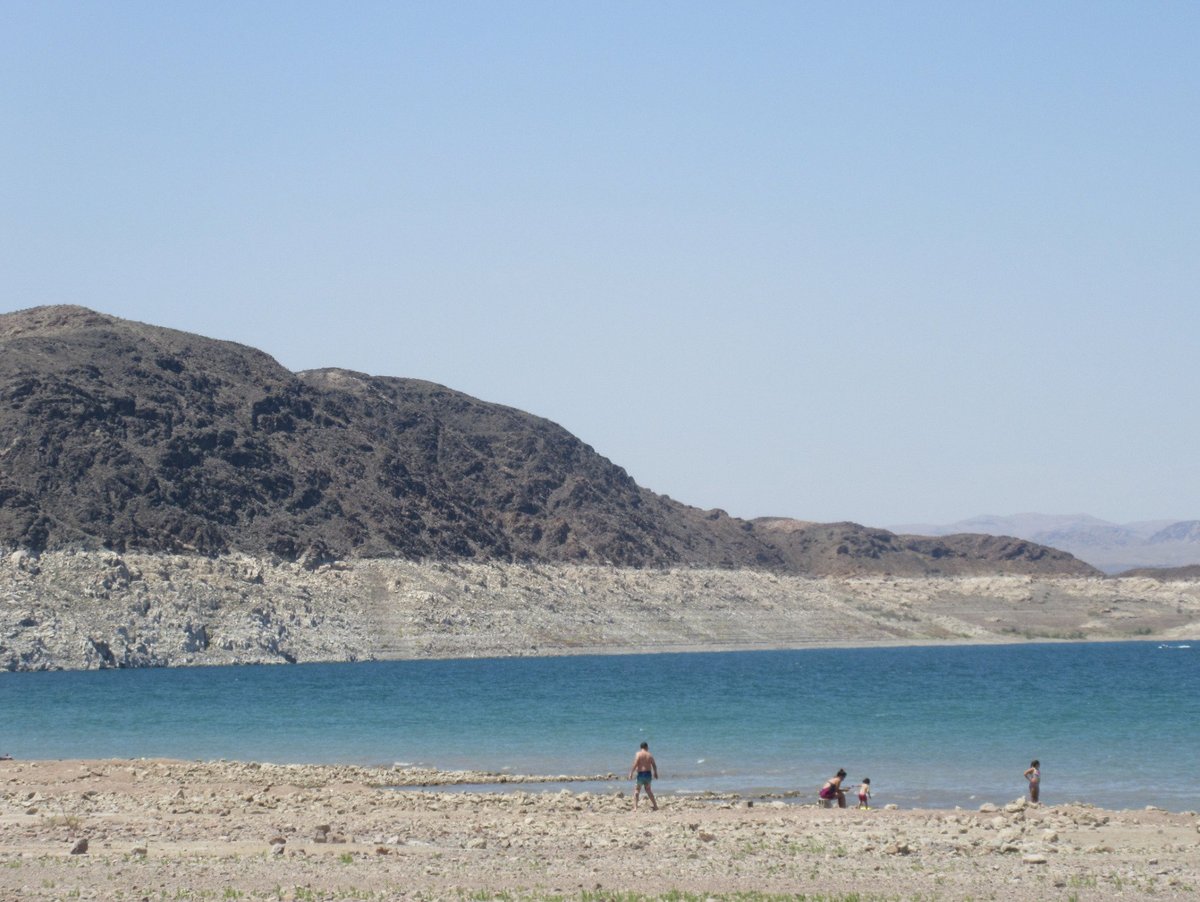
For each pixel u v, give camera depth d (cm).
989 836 3425
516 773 5356
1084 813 3881
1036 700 10006
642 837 3375
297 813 3844
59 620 15588
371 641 18212
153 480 19388
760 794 4641
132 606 16412
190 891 2602
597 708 9288
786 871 2894
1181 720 7894
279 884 2683
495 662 18012
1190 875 2850
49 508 17925
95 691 11569
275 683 12875
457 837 3369
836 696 10675
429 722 8106
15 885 2650
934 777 5150
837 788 4212
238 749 6512
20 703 10038
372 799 4203
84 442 19362
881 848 3191
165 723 8131
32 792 4319
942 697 10481
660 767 5547
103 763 5278
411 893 2600
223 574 18200
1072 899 2600
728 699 10338
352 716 8638
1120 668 16550
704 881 2772
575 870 2888
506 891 2631
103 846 3164
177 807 3919
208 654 16212
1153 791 4731
